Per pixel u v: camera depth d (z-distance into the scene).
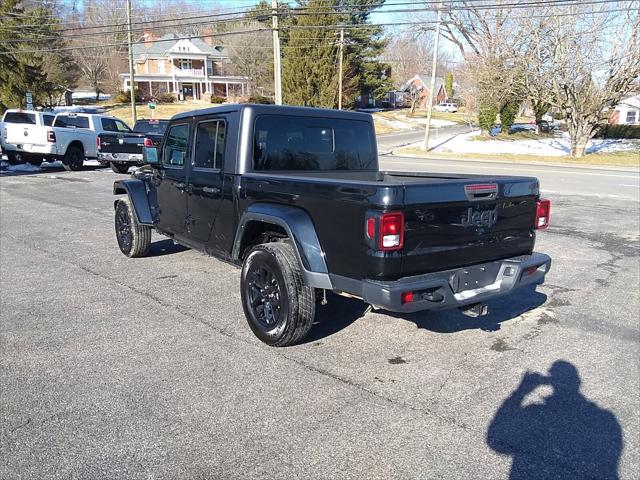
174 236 5.95
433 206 3.59
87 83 78.06
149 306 5.18
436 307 3.64
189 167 5.39
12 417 3.20
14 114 18.09
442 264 3.75
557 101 27.27
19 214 10.30
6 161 20.70
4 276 6.14
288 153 4.91
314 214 3.90
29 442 2.96
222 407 3.33
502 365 3.98
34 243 7.89
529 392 3.58
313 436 3.04
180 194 5.62
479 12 31.42
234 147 4.67
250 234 4.62
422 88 86.81
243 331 4.58
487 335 4.55
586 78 25.97
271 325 4.22
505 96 29.97
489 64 29.31
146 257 7.11
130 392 3.51
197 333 4.52
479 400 3.46
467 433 3.09
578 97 26.48
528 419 3.24
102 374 3.76
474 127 57.53
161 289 5.72
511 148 34.16
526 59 26.48
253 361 3.99
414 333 4.57
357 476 2.70
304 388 3.59
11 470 2.72
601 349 4.29
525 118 71.62
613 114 47.94
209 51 72.31
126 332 4.52
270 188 4.28
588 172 20.39
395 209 3.42
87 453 2.87
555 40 25.69
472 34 34.03
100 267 6.59
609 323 4.86
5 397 3.43
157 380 3.68
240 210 4.63
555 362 4.04
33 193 13.20
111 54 67.94
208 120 5.07
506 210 4.10
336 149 5.29
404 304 3.45
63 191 13.59
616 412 3.34
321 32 48.88
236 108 4.70
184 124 5.51
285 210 4.10
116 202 7.14
